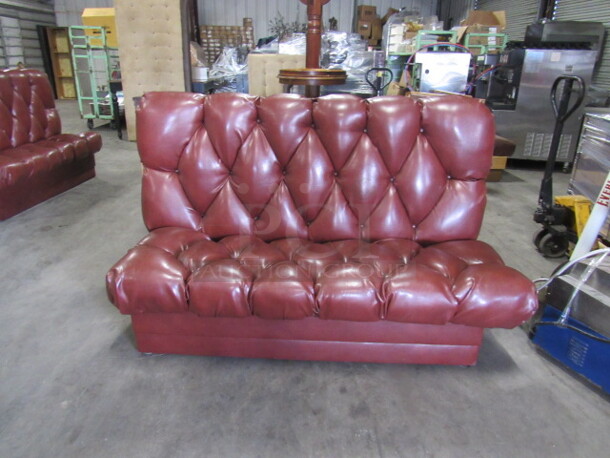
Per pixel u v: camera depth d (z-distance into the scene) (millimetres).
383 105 1824
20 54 8336
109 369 1635
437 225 1830
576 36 4324
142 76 5410
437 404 1502
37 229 2859
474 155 1776
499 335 1898
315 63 2650
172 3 5113
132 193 3641
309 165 1840
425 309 1436
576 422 1439
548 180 2535
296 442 1343
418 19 5484
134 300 1479
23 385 1545
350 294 1444
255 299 1456
